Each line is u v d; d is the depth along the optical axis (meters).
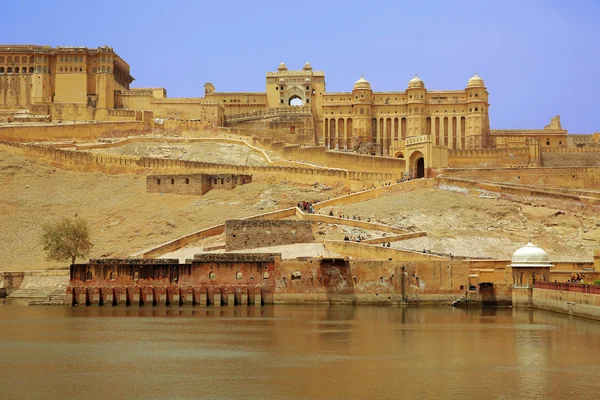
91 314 93.75
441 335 76.94
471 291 101.94
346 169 163.88
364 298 102.88
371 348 70.06
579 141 199.62
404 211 133.00
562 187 146.00
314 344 72.06
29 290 112.00
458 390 54.88
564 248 121.31
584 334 77.12
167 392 54.59
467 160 169.12
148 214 137.25
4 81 199.75
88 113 194.50
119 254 121.56
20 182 149.38
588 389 55.16
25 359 65.38
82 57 197.50
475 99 189.38
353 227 125.06
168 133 186.12
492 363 63.44
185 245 122.88
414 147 164.62
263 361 64.38
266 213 130.62
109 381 57.69
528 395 53.66
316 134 195.88
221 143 179.25
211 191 145.50
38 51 199.00
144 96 199.88
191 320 87.81
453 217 129.75
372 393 54.19
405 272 102.81
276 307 101.00
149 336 76.50
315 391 54.75
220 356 66.50
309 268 103.62
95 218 137.88
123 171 155.88
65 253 115.25
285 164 161.62
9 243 130.12
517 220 129.50
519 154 168.50
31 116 191.12
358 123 190.75
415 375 59.28
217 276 103.50
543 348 69.62
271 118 192.75
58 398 53.41
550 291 95.94
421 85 191.25
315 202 139.50
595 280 97.69
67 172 155.25
